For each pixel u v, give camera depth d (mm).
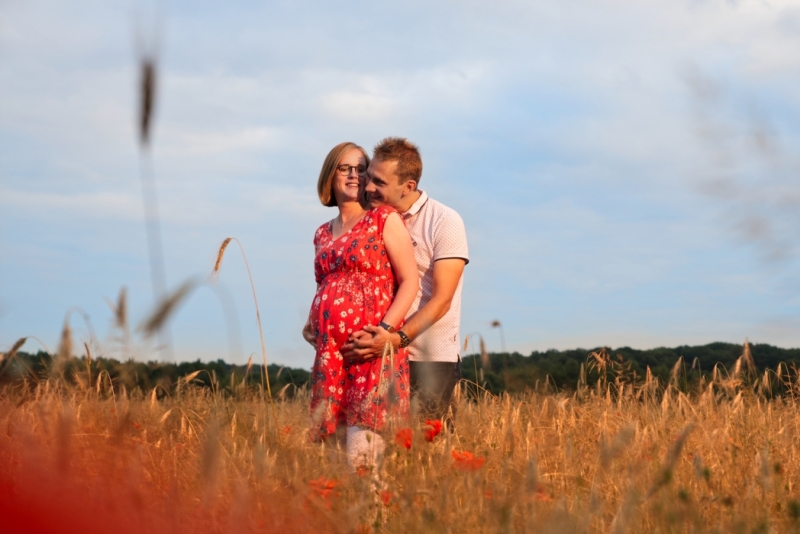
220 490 2051
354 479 2432
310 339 3537
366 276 3480
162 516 1905
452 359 3693
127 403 2814
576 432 3375
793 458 3061
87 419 2582
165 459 2340
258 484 2096
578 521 1887
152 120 1691
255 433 2656
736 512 2141
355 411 3207
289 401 3951
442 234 3689
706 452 3062
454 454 2373
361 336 3283
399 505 2168
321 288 3537
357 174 3660
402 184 3631
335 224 3795
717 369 4438
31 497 1789
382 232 3500
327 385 3342
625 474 2453
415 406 2670
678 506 2016
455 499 2100
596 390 4324
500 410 3750
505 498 2047
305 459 2523
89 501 1836
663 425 3619
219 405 2779
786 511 2170
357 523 2023
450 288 3604
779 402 4254
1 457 2102
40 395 2773
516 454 2705
